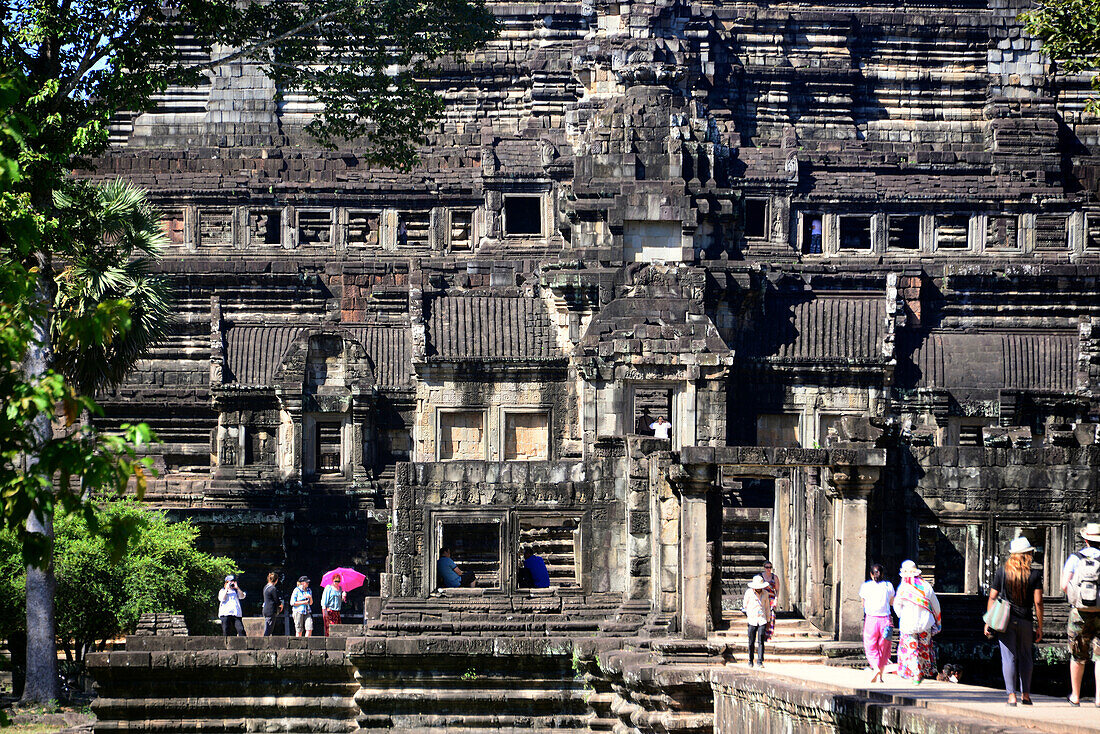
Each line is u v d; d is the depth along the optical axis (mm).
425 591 40094
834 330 58812
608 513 40406
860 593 33906
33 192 38062
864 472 34438
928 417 58938
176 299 68500
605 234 56219
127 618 43062
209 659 38094
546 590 40188
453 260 69375
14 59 37938
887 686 26297
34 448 17703
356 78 50906
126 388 63375
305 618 43281
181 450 62906
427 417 56594
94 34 40469
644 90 57562
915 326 66375
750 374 57188
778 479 40844
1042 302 68312
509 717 37500
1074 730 18109
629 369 52688
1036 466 39594
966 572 39656
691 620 34375
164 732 37719
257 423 60344
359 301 68688
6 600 41969
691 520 34594
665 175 56312
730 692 28578
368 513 56281
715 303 56781
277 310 68750
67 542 43219
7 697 41000
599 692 36719
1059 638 37844
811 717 23312
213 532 53125
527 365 56250
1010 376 60406
